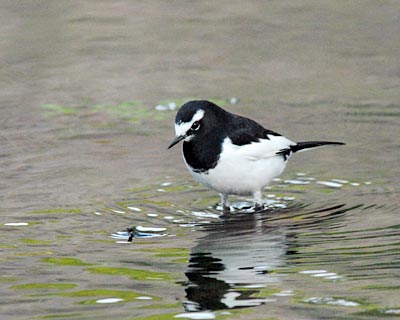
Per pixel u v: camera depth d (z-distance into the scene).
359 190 13.68
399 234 11.67
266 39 22.62
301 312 9.26
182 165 15.16
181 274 10.46
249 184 12.83
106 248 11.43
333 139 16.16
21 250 11.38
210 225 12.38
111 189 13.92
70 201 13.36
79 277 10.40
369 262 10.68
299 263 10.71
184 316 9.23
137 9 25.28
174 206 13.22
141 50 21.95
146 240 11.76
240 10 25.17
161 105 18.39
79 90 19.36
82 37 22.80
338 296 9.66
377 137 16.19
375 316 9.11
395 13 24.22
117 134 16.83
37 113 18.02
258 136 12.80
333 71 20.38
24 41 22.36
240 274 10.42
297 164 15.02
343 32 22.95
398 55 21.25
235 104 18.31
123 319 9.18
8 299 9.75
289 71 20.45
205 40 22.69
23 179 14.39
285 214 12.80
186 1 26.05
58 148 16.06
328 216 12.60
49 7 25.09
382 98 18.47
